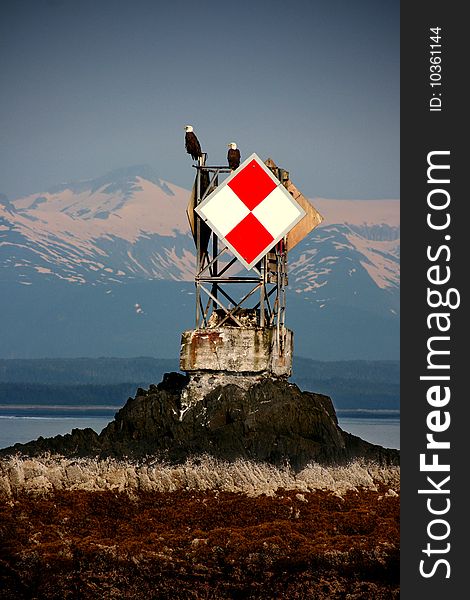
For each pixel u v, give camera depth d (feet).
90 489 182.50
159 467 189.98
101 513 171.73
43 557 151.23
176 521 168.35
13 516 167.32
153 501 178.70
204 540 157.48
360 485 190.70
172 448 197.98
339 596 146.82
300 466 194.49
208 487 185.68
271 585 148.56
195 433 201.77
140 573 150.00
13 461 189.26
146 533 163.02
